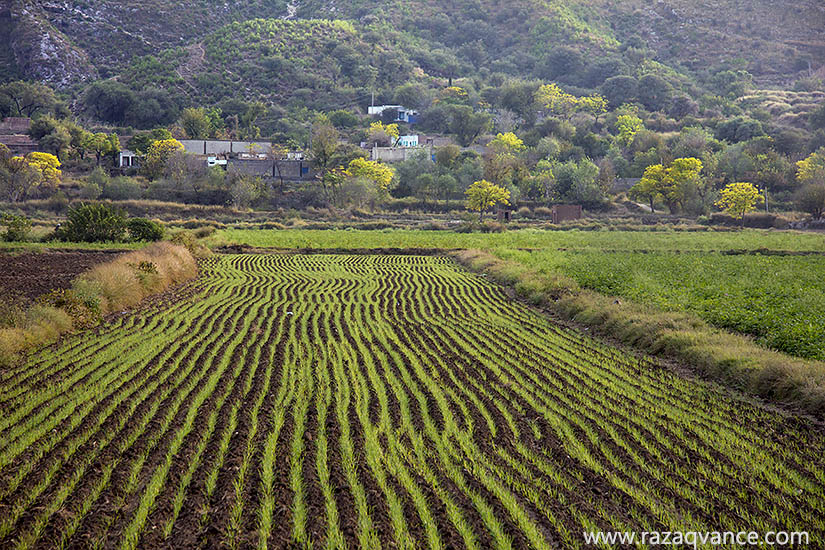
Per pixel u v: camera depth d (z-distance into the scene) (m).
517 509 8.31
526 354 17.28
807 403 12.72
